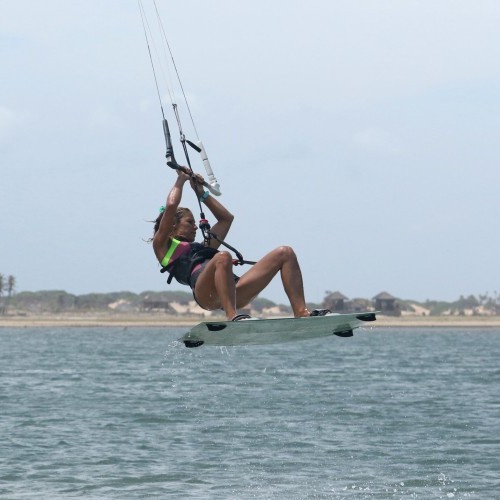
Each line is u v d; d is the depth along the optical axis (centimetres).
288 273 4328
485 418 9269
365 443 7656
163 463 6800
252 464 6756
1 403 10806
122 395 11819
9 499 5678
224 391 12362
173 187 4419
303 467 6644
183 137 4462
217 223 4553
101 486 6044
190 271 4378
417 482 6144
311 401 10988
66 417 9400
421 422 8975
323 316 4075
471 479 6222
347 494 5809
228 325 3969
